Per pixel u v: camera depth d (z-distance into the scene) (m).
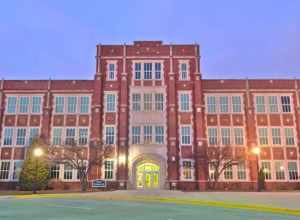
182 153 41.25
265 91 44.00
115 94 43.22
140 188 40.12
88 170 38.53
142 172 40.91
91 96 44.16
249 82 44.44
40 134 41.44
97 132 41.47
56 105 43.97
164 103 42.69
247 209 18.80
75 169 41.25
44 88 44.44
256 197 25.66
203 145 41.00
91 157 39.81
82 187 36.75
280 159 41.72
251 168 41.16
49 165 39.00
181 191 34.97
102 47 44.66
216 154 39.88
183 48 44.56
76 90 44.38
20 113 43.59
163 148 40.78
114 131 41.97
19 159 42.06
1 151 42.31
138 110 42.44
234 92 44.03
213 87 44.19
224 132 42.72
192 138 41.66
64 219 13.90
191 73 43.75
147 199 25.38
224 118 43.16
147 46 44.66
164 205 20.88
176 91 43.19
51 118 43.44
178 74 43.78
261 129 42.75
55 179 40.88
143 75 43.69
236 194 29.27
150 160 40.66
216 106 43.62
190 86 43.31
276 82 44.28
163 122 41.97
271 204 20.22
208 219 13.98
